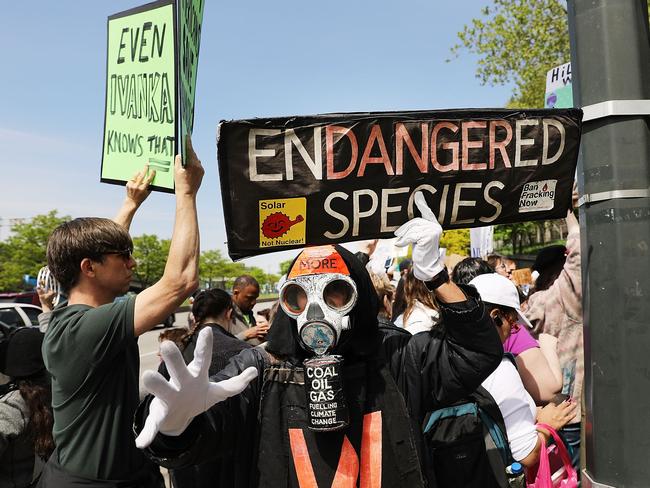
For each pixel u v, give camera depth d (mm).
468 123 1780
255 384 1691
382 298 3379
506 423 2135
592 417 1613
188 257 1882
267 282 70500
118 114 2496
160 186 2287
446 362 1688
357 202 1736
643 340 1522
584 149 1644
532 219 1862
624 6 1574
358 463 1562
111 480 1841
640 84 1562
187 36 1840
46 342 1874
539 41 15055
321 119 1689
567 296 3180
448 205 1805
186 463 1461
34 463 2465
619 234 1552
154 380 1286
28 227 37500
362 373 1638
